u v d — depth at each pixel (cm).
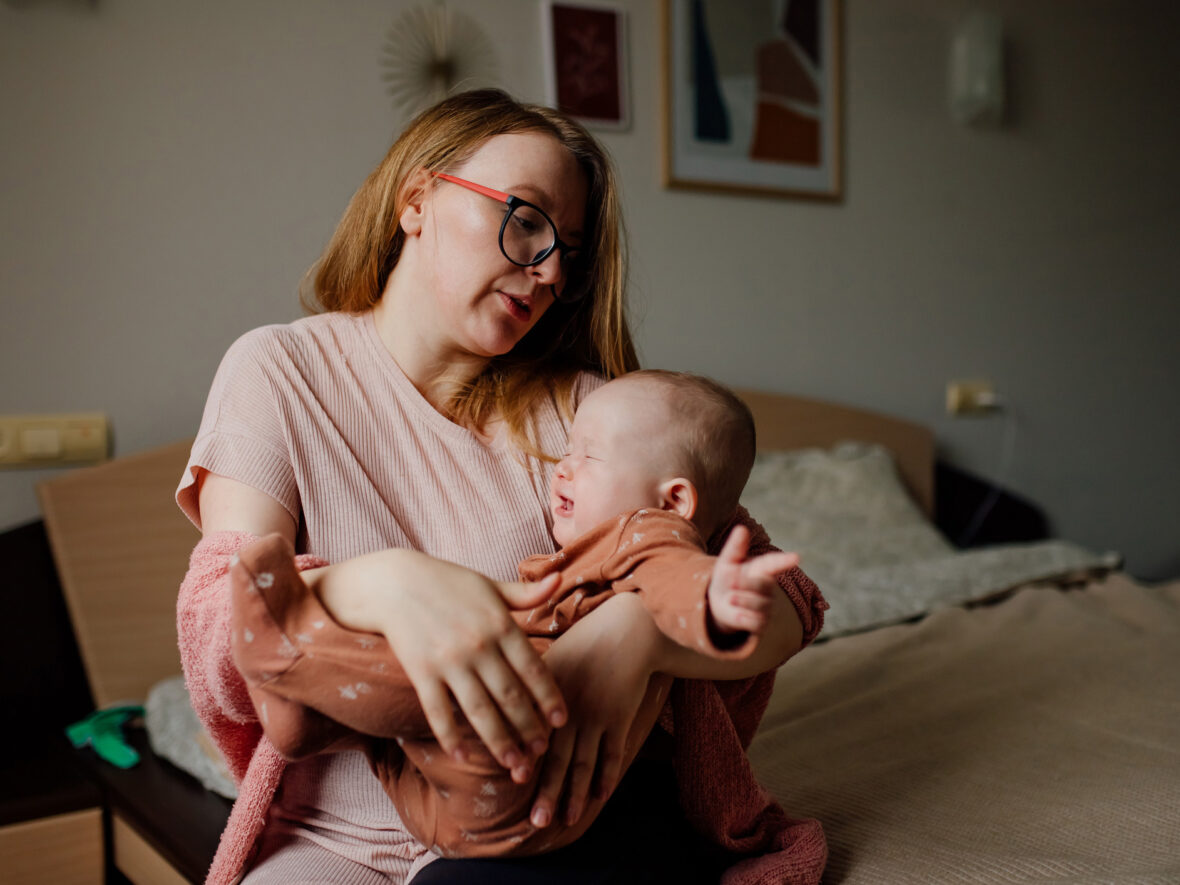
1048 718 135
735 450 91
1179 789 106
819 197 270
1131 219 331
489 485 96
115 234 185
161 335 190
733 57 256
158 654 182
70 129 181
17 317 177
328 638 66
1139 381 335
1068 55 315
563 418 106
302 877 83
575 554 81
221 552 80
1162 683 147
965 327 300
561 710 65
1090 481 327
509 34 225
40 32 178
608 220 105
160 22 189
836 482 242
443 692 64
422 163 97
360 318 103
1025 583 205
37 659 176
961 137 296
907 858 93
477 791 68
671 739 91
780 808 95
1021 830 98
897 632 175
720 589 62
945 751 123
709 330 256
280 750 69
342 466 91
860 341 281
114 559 179
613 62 239
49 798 141
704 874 88
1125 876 82
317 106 204
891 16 282
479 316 95
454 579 67
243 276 198
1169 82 336
